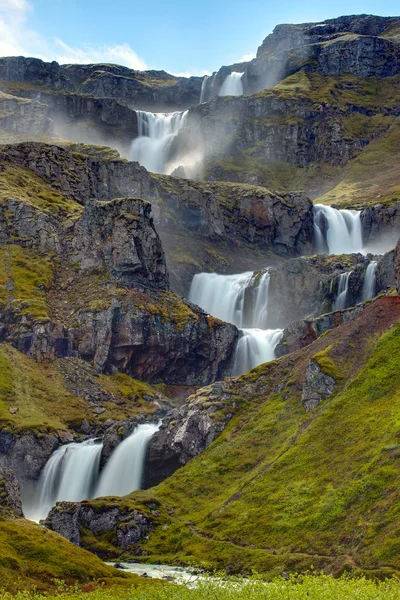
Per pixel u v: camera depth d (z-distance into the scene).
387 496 156.12
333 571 146.25
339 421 188.62
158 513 192.50
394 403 182.25
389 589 121.88
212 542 172.88
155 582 138.25
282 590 117.19
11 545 139.75
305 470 180.25
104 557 182.75
